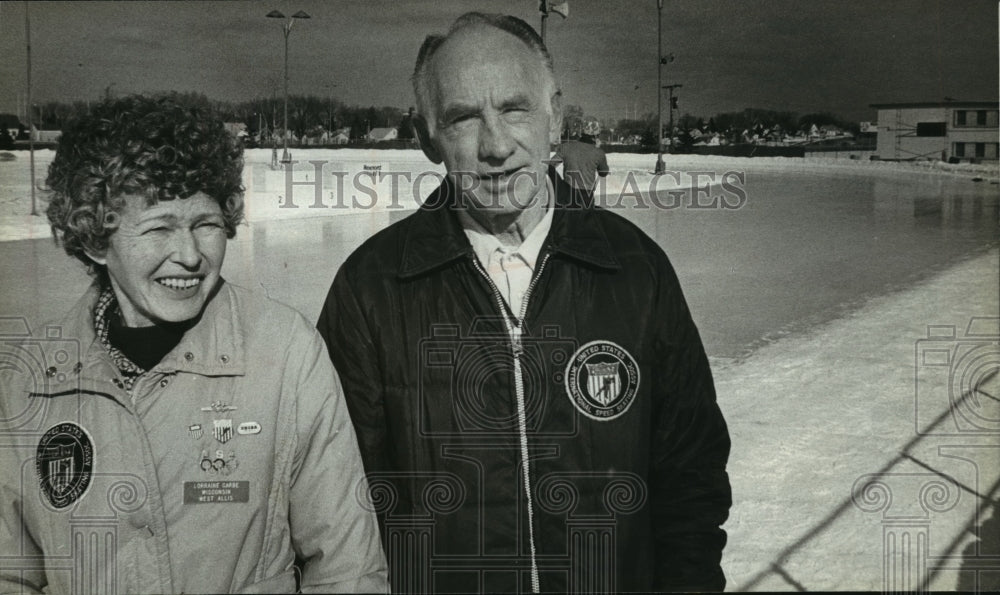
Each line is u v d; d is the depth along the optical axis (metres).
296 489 1.90
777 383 2.21
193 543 1.85
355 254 2.10
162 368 1.84
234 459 1.86
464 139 2.10
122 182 1.78
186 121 1.82
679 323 2.17
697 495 2.18
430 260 2.10
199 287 1.86
